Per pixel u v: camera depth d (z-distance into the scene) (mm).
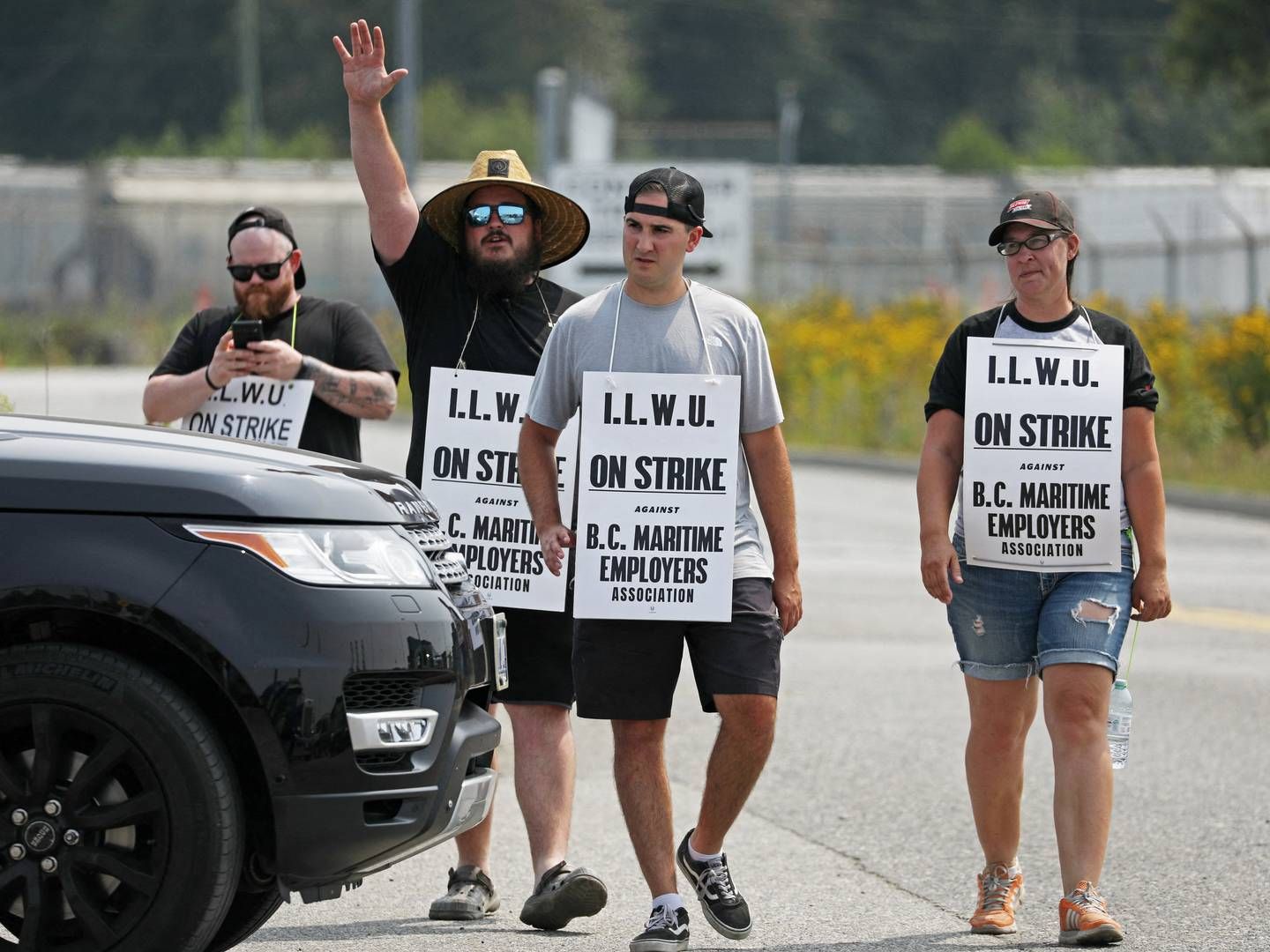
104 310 148875
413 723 15445
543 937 18719
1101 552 18812
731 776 18266
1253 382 70000
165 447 15852
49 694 14938
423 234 20578
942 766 26875
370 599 15391
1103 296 79188
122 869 15023
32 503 15125
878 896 20469
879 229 169500
